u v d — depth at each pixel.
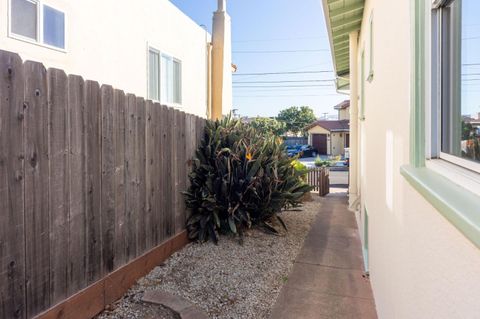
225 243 5.11
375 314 3.34
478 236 0.94
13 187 2.37
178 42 8.23
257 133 6.29
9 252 2.34
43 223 2.60
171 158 4.56
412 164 1.88
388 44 2.87
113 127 3.39
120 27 6.03
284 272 4.37
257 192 5.50
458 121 1.58
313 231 6.31
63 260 2.78
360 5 5.54
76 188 2.91
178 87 8.28
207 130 5.54
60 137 2.75
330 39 7.06
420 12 1.82
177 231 4.75
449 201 1.18
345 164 23.03
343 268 4.52
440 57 1.73
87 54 5.24
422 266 1.64
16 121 2.39
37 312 2.55
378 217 3.40
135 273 3.74
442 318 1.35
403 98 2.21
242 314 3.33
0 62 2.29
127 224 3.62
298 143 41.62
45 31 4.52
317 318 3.27
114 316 3.13
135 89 6.48
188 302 3.40
